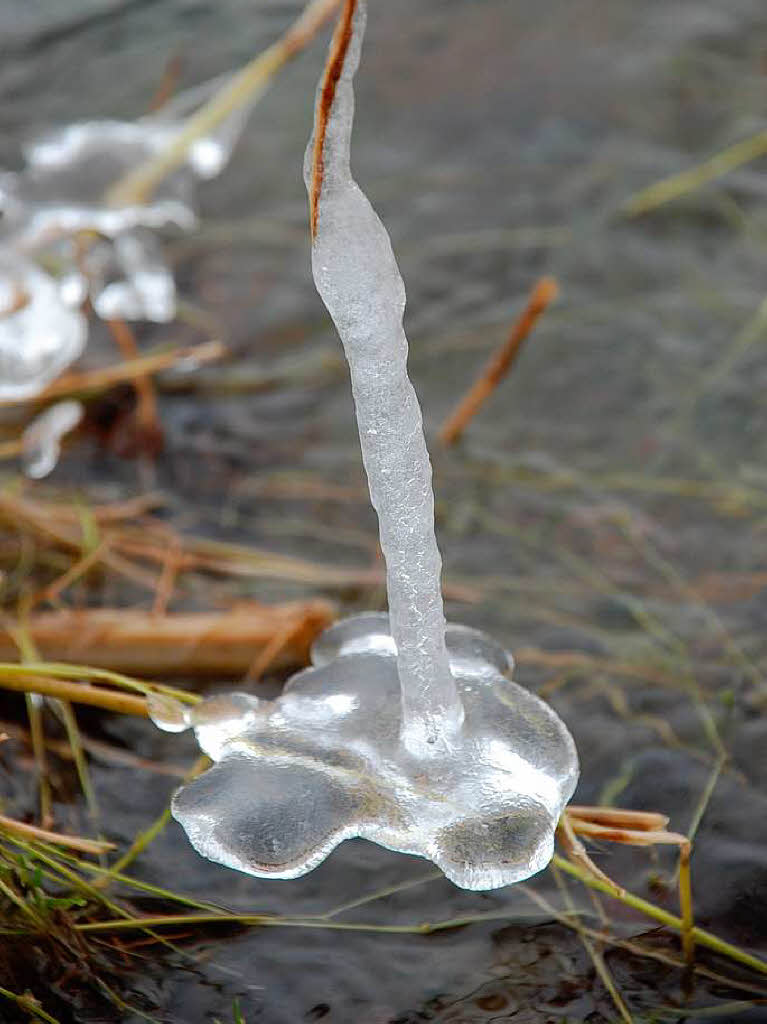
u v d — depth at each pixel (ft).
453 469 4.38
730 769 3.79
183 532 4.25
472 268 5.05
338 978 3.51
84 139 4.34
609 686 3.93
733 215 5.24
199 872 3.64
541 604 4.09
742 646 4.00
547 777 3.23
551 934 3.55
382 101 5.81
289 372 4.70
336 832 3.18
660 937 3.55
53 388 4.41
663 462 4.38
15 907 3.52
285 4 6.31
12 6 6.33
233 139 4.51
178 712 3.54
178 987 3.49
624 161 5.48
